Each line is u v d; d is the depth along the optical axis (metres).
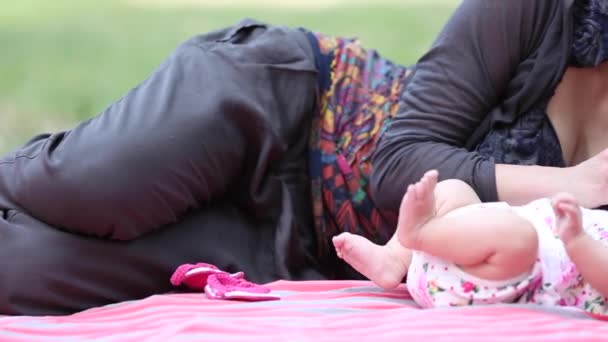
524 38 2.75
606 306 2.30
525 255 2.23
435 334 2.11
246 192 2.94
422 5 10.20
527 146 2.73
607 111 2.74
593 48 2.64
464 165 2.66
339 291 2.63
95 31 9.91
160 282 2.78
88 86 8.33
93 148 2.70
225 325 2.23
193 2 10.88
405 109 2.83
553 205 2.22
